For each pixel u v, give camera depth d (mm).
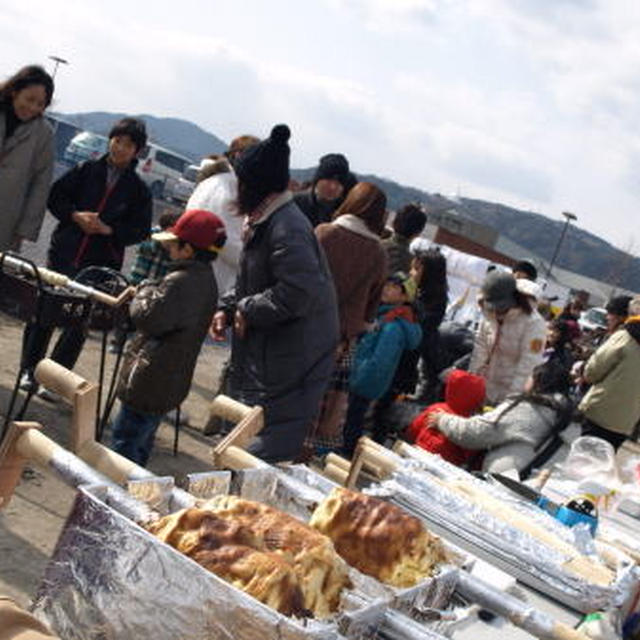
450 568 1874
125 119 5914
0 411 5223
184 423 6398
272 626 1317
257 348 4004
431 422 5133
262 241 3941
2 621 1110
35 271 4484
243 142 6078
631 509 4352
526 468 4727
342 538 1815
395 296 6426
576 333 10281
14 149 5559
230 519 1580
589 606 2324
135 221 6055
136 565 1416
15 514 4039
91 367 6926
